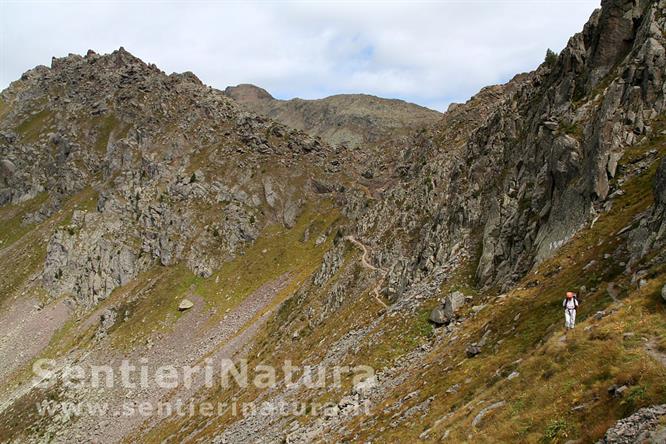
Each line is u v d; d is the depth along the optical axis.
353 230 133.75
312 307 110.69
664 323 25.08
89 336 161.75
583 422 21.44
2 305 192.88
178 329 153.25
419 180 127.38
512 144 84.19
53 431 120.50
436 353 53.88
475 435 26.95
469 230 79.81
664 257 33.34
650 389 19.98
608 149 53.66
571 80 71.25
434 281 74.31
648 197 45.09
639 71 57.41
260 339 119.81
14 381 150.50
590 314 33.94
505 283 58.59
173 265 187.38
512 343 40.75
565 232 53.69
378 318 77.94
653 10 61.47
